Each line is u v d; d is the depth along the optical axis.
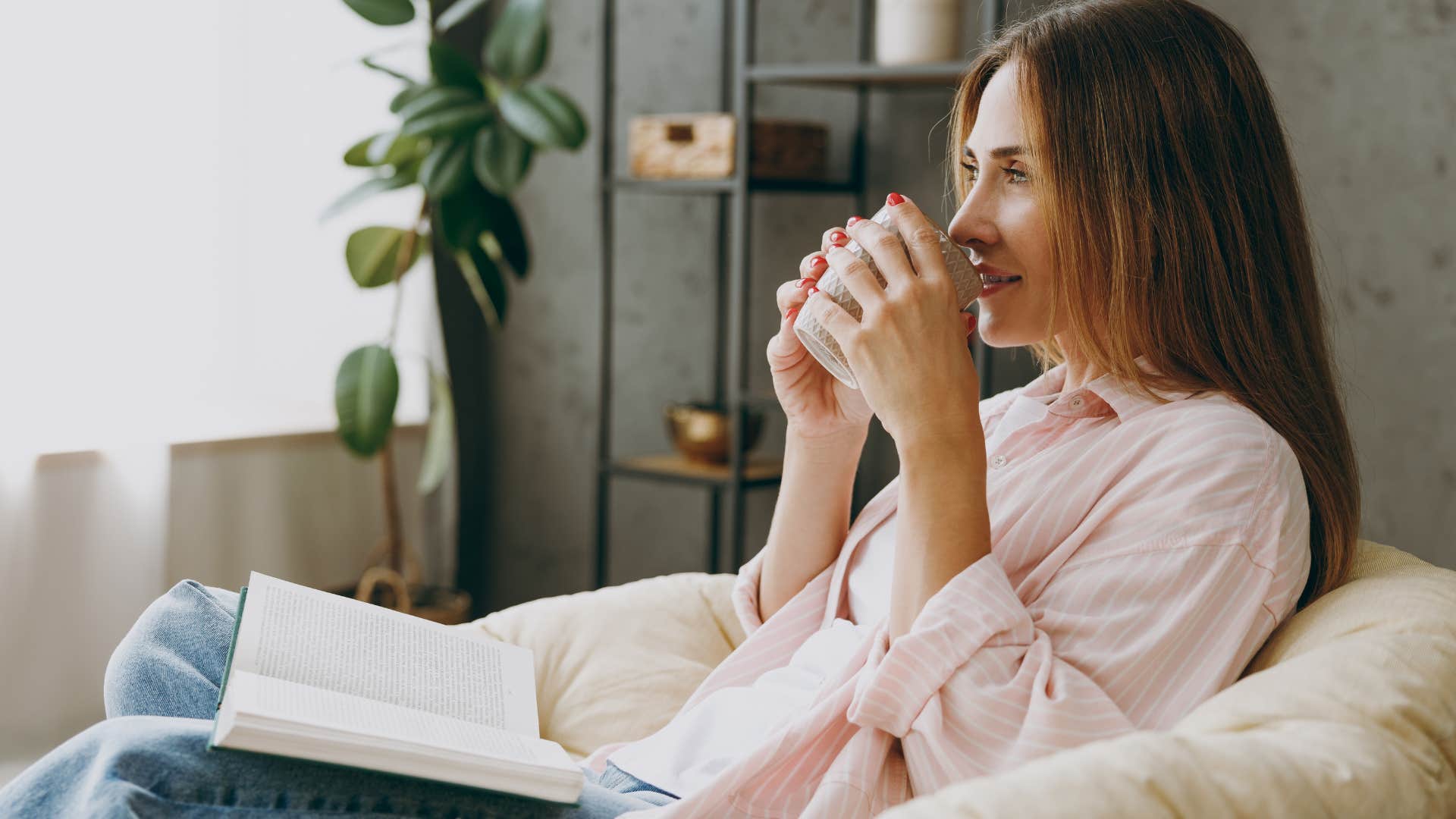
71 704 2.37
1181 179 0.97
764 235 2.76
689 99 2.85
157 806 0.76
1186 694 0.85
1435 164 2.05
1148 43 0.97
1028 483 0.99
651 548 3.01
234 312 2.65
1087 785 0.67
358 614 1.07
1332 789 0.71
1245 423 0.92
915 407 0.90
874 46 2.54
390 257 2.62
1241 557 0.87
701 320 2.86
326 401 2.86
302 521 2.83
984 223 1.01
